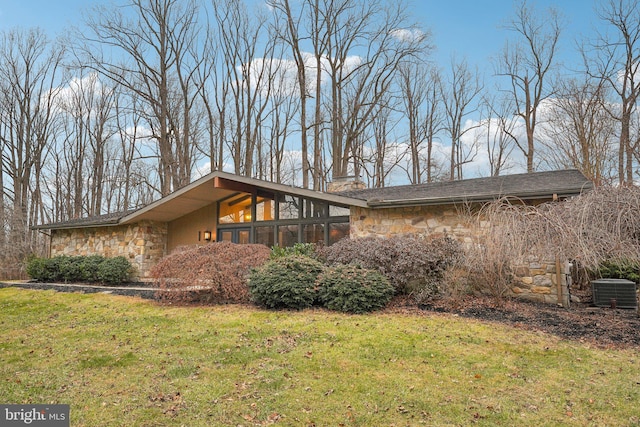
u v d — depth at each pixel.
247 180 11.33
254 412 3.61
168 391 4.08
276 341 5.68
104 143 25.50
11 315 8.16
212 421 3.46
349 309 7.45
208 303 8.74
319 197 10.55
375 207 9.90
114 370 4.71
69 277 13.38
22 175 22.47
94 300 9.65
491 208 6.48
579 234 5.11
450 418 3.47
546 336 5.72
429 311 7.42
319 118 20.44
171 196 12.48
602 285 8.03
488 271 7.43
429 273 8.16
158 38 20.00
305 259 8.40
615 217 5.10
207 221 14.09
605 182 6.86
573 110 18.14
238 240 13.31
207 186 12.41
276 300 7.79
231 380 4.34
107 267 12.61
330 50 20.09
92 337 6.18
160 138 19.92
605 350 5.11
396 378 4.30
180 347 5.54
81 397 3.97
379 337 5.72
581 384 4.09
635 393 3.87
